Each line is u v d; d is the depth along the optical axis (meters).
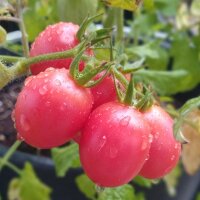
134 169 0.16
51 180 0.34
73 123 0.16
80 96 0.16
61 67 0.18
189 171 0.34
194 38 0.42
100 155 0.16
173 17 0.47
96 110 0.16
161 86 0.34
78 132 0.17
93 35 0.17
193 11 0.42
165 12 0.41
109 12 0.28
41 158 0.34
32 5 0.35
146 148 0.16
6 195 0.35
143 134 0.16
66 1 0.24
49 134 0.16
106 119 0.16
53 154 0.31
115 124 0.16
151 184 0.35
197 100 0.17
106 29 0.17
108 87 0.17
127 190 0.26
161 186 0.36
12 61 0.19
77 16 0.24
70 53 0.17
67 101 0.16
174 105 0.42
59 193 0.34
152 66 0.38
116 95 0.17
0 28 0.20
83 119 0.16
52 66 0.18
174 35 0.41
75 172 0.33
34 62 0.18
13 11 0.23
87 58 0.17
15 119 0.17
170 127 0.17
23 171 0.32
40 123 0.16
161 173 0.18
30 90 0.16
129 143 0.16
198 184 0.45
